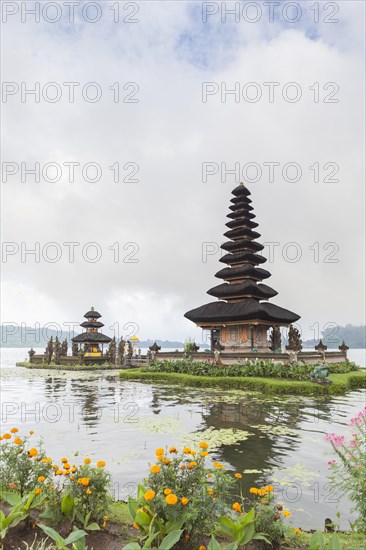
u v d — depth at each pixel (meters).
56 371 41.25
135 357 46.81
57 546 4.10
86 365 45.25
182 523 4.21
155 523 4.31
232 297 38.44
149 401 18.86
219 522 4.55
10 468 5.40
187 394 21.25
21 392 22.78
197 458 4.86
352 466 5.05
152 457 9.66
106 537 4.70
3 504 5.42
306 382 22.06
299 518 6.49
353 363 37.00
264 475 8.52
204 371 27.95
